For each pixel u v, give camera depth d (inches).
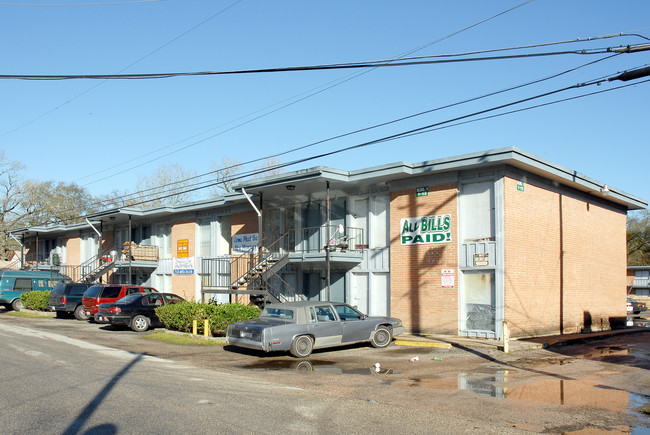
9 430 284.2
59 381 418.6
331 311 619.2
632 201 1023.6
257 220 1050.7
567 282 849.5
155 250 1301.7
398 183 818.8
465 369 516.4
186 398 365.7
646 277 2064.5
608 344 736.3
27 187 2442.2
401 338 722.8
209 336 728.3
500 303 706.2
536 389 425.4
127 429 289.3
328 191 811.4
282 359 570.6
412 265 794.2
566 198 863.7
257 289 879.7
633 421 333.7
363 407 352.2
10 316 1137.4
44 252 1860.2
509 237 719.1
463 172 755.4
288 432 288.7
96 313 859.4
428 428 304.8
